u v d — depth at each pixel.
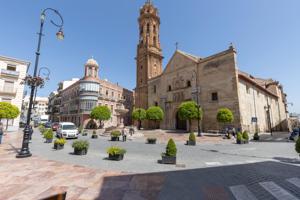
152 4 49.91
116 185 5.36
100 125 42.59
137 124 43.53
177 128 33.84
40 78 10.70
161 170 7.20
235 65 25.78
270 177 6.27
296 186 5.36
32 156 9.69
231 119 22.80
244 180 5.95
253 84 30.20
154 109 33.47
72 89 51.34
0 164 7.78
